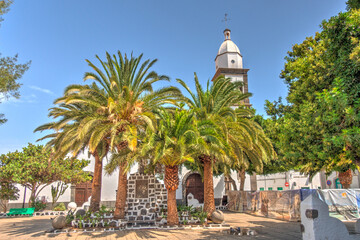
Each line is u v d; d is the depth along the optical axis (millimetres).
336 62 7148
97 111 14477
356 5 7656
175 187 14273
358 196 16000
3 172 20969
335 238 5578
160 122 13383
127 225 14555
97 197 17031
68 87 13523
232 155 13453
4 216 21734
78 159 24859
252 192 21766
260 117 24578
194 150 13469
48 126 18828
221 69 32062
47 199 25984
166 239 11109
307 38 17609
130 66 15141
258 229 13102
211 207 15672
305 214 5809
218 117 14055
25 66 13531
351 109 6348
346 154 7539
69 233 12609
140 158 13812
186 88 17250
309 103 8781
